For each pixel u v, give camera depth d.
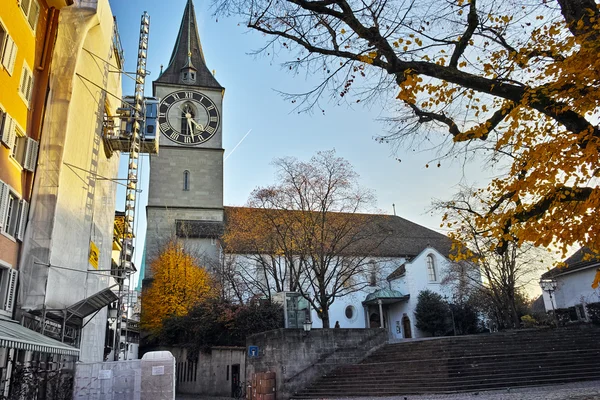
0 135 14.59
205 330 31.70
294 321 28.75
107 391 17.22
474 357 22.66
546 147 8.16
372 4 9.95
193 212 50.09
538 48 9.71
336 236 30.77
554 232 8.23
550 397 14.66
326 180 30.91
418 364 22.62
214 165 52.41
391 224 53.97
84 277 22.14
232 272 35.88
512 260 34.34
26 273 16.48
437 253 45.41
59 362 18.42
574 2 8.68
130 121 30.55
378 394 20.94
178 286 40.53
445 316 41.78
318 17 10.52
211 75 56.84
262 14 10.59
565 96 8.23
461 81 9.54
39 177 17.45
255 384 23.80
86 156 22.45
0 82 14.48
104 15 23.77
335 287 30.66
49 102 18.33
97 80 24.08
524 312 43.44
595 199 7.34
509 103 9.31
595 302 32.66
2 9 14.62
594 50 7.59
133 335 47.75
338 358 25.14
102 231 27.22
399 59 9.80
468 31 9.88
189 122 53.28
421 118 11.72
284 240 30.92
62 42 19.06
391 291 44.28
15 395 12.72
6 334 11.16
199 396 30.31
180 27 60.06
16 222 16.08
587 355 22.89
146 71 31.23
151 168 50.84
